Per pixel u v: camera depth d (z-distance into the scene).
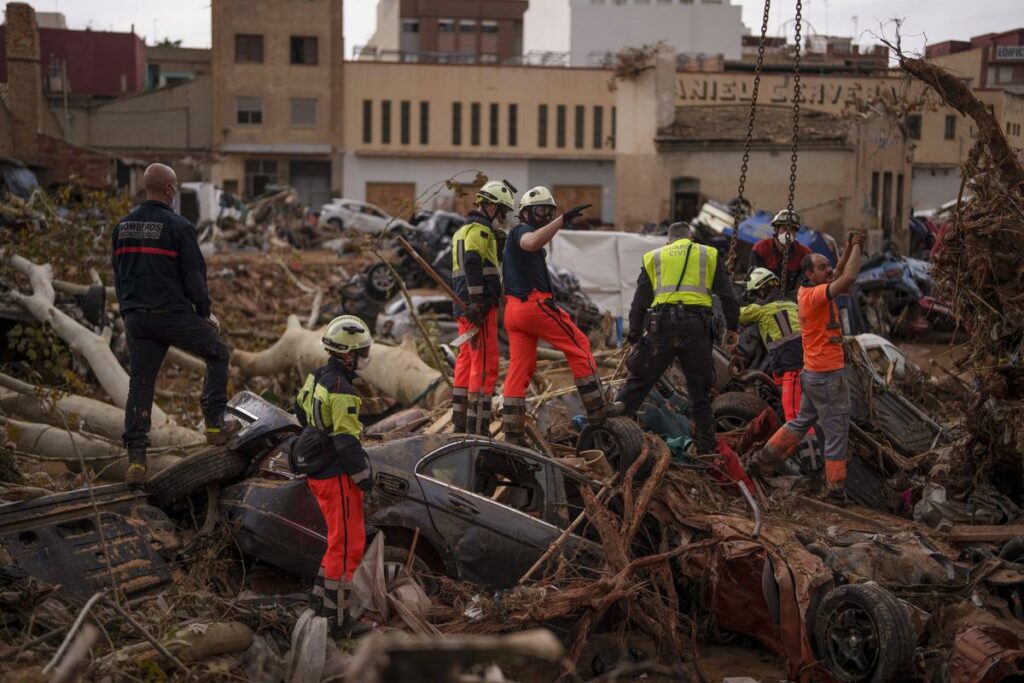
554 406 10.47
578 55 68.50
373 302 23.89
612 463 8.37
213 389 7.56
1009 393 8.37
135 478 7.10
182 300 7.47
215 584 6.67
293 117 60.47
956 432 10.51
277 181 60.94
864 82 49.91
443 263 23.17
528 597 6.49
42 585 5.89
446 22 76.44
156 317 7.37
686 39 68.75
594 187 63.91
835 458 8.88
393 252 35.44
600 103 63.06
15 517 6.30
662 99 38.31
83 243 15.95
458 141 62.34
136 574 6.39
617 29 68.56
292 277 27.91
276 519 6.58
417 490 6.86
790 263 11.46
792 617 6.64
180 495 6.95
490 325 8.57
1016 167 8.23
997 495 8.82
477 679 2.85
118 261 7.48
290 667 5.80
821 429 9.44
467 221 8.53
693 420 9.21
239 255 38.03
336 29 60.19
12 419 11.62
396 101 61.56
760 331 9.69
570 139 63.09
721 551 7.09
